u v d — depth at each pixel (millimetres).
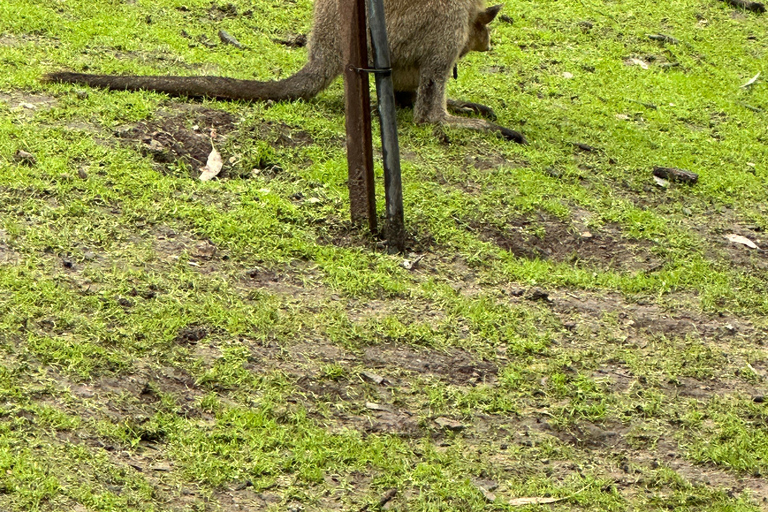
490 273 5594
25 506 3254
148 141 6027
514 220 6227
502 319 5148
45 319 4266
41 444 3566
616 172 7219
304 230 5566
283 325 4695
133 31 7926
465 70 8609
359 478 3852
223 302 4754
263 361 4438
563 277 5695
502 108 7988
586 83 8820
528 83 8609
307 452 3912
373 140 6852
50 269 4637
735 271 6223
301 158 6324
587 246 6184
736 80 9516
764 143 8344
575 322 5324
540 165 6992
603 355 5051
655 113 8492
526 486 3977
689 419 4648
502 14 9734
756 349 5422
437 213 6012
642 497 4062
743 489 4242
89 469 3525
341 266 5289
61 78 6523
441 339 4875
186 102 6730
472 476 3994
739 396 4938
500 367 4789
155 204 5426
